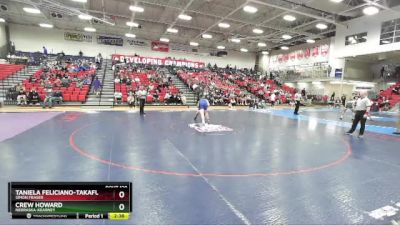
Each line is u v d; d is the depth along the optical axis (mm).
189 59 31984
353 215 3143
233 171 4637
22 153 5363
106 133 7785
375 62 25156
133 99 16406
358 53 20547
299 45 28844
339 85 26453
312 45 26797
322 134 8945
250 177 4355
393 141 8031
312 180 4305
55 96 15523
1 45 23250
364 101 8602
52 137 7004
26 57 22891
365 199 3607
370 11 15750
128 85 19938
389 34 18203
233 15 19547
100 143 6457
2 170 4309
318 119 13633
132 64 25984
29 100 15117
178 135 7820
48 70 19984
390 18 18094
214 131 8727
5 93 15984
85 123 9625
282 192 3770
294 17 17891
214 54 33250
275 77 31359
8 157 5059
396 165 5340
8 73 18641
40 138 6840
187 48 31812
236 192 3719
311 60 26938
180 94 19891
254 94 24844
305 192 3795
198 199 3453
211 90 21875
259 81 28703
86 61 25156
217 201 3410
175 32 24703
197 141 7051
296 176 4480
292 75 29266
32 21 23750
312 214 3139
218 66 33562
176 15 20234
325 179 4371
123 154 5504
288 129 9805
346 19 21438
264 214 3104
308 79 26719
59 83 17469
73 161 4910
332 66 24078
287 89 27797
